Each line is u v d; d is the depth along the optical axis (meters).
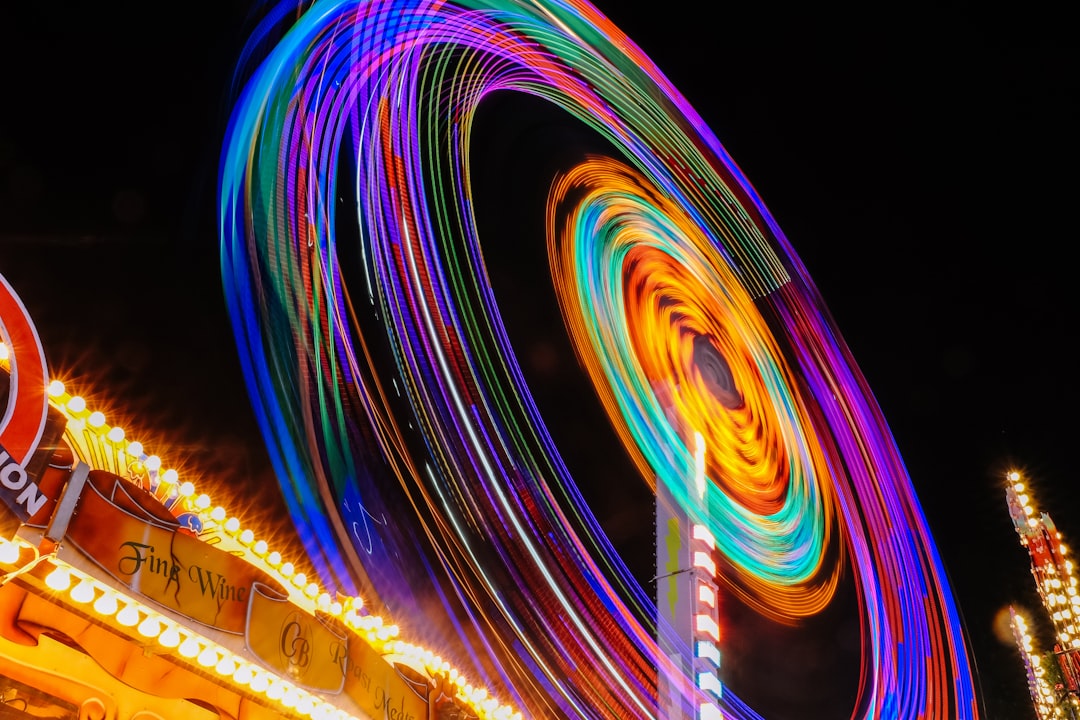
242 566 7.56
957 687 22.92
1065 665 18.42
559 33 30.36
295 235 18.34
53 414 6.16
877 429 28.94
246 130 18.08
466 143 25.59
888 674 24.83
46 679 7.43
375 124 21.98
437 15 25.42
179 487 8.45
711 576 35.97
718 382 32.34
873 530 27.52
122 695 8.04
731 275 31.58
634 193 32.53
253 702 8.49
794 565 29.66
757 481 31.39
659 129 31.92
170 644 6.94
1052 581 19.33
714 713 33.09
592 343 29.70
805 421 30.30
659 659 34.81
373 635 9.93
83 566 6.31
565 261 29.59
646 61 32.38
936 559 25.31
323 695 8.18
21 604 6.93
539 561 22.53
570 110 30.12
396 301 20.98
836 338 30.73
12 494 5.76
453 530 19.88
